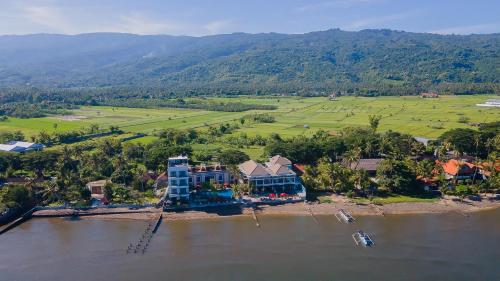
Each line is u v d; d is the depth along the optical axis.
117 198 158.25
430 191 161.25
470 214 143.12
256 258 113.12
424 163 168.88
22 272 107.88
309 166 179.62
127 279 103.50
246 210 148.12
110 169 183.75
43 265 111.44
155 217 143.62
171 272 106.50
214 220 141.00
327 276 103.12
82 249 120.69
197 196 157.62
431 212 144.88
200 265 109.81
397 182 157.62
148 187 167.75
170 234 130.38
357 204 151.25
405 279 101.62
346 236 126.56
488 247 118.06
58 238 128.88
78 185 158.50
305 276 103.19
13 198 146.12
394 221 137.62
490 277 102.38
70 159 186.88
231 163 192.25
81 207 150.12
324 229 131.88
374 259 111.62
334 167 164.50
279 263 110.12
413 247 118.50
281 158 184.25
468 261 110.12
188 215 144.88
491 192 159.75
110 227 136.62
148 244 123.31
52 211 148.50
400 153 192.12
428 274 103.88
